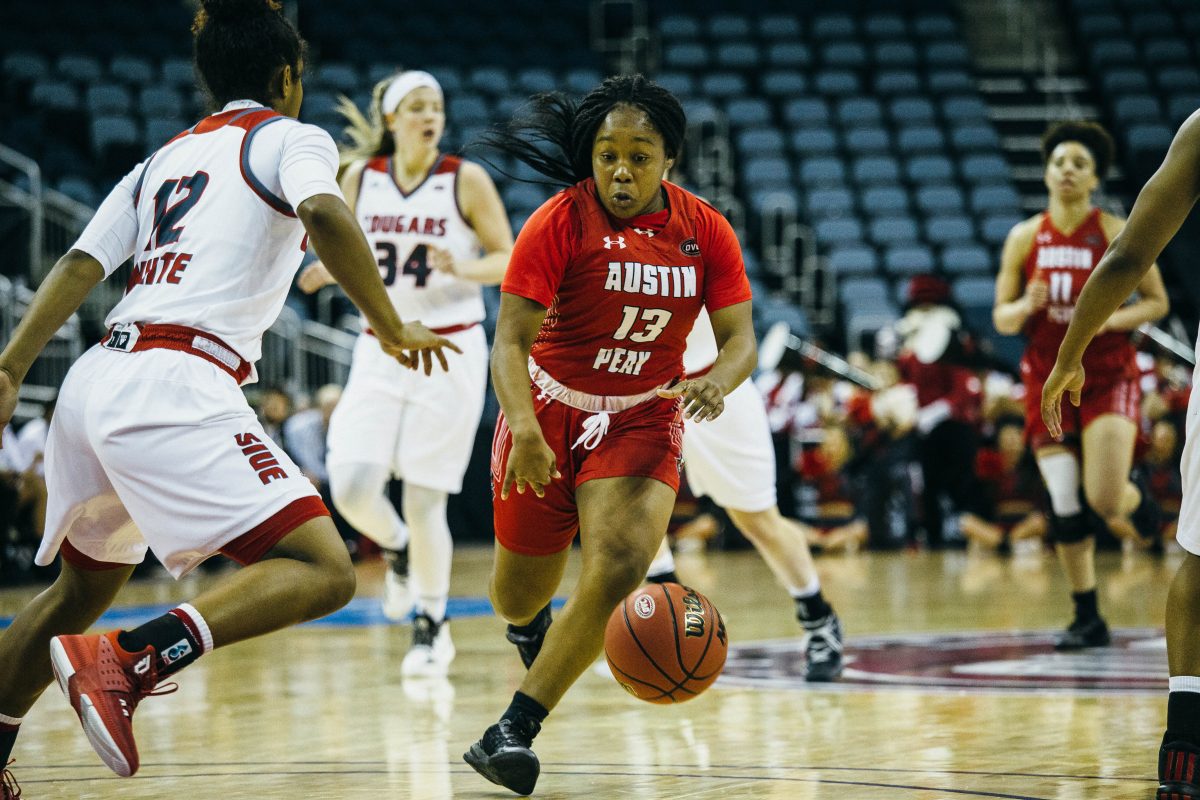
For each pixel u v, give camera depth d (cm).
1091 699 1249
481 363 1596
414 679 1491
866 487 3762
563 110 1002
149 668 739
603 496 928
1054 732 1080
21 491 2902
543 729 1154
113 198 855
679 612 922
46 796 893
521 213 4619
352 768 987
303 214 791
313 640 1902
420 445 1551
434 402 1553
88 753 1066
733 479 1407
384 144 1642
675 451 962
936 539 3778
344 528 3606
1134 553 3503
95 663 732
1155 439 3491
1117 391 1633
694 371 1455
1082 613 1650
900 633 1847
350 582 789
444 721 1202
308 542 780
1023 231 1717
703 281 970
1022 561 3322
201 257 812
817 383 3866
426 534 1539
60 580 859
